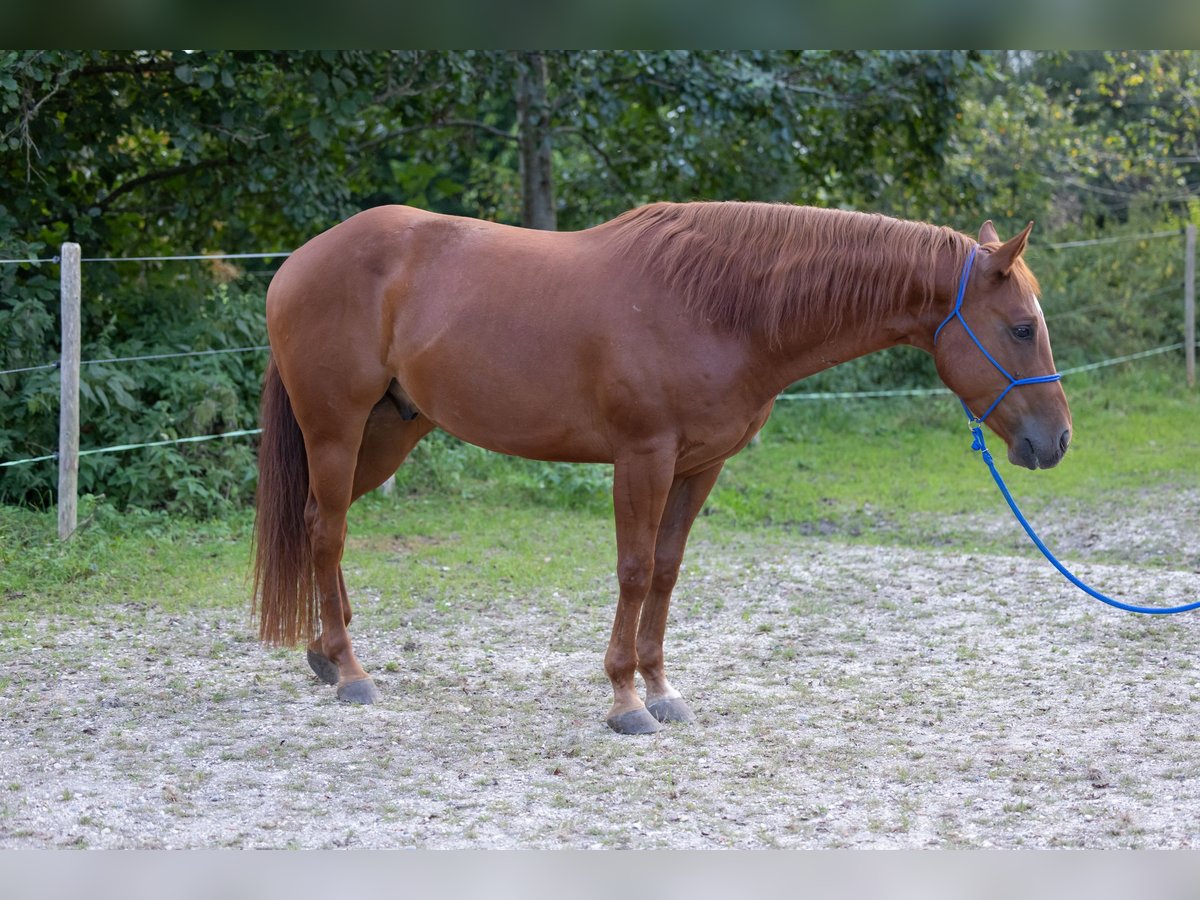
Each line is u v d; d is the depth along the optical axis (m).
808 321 4.02
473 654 5.28
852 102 10.72
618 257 4.14
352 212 9.36
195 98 8.36
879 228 4.05
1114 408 12.25
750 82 9.77
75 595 5.96
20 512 6.95
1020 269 3.95
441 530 7.80
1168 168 15.88
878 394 12.18
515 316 4.14
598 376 4.05
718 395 4.02
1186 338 13.23
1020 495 9.06
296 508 4.67
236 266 9.42
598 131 11.06
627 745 4.13
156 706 4.48
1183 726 4.33
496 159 13.10
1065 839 3.34
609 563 7.02
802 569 6.93
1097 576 6.62
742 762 3.98
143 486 7.38
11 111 7.70
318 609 4.82
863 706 4.59
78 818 3.43
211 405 7.67
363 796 3.66
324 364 4.45
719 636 5.61
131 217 9.31
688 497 4.37
